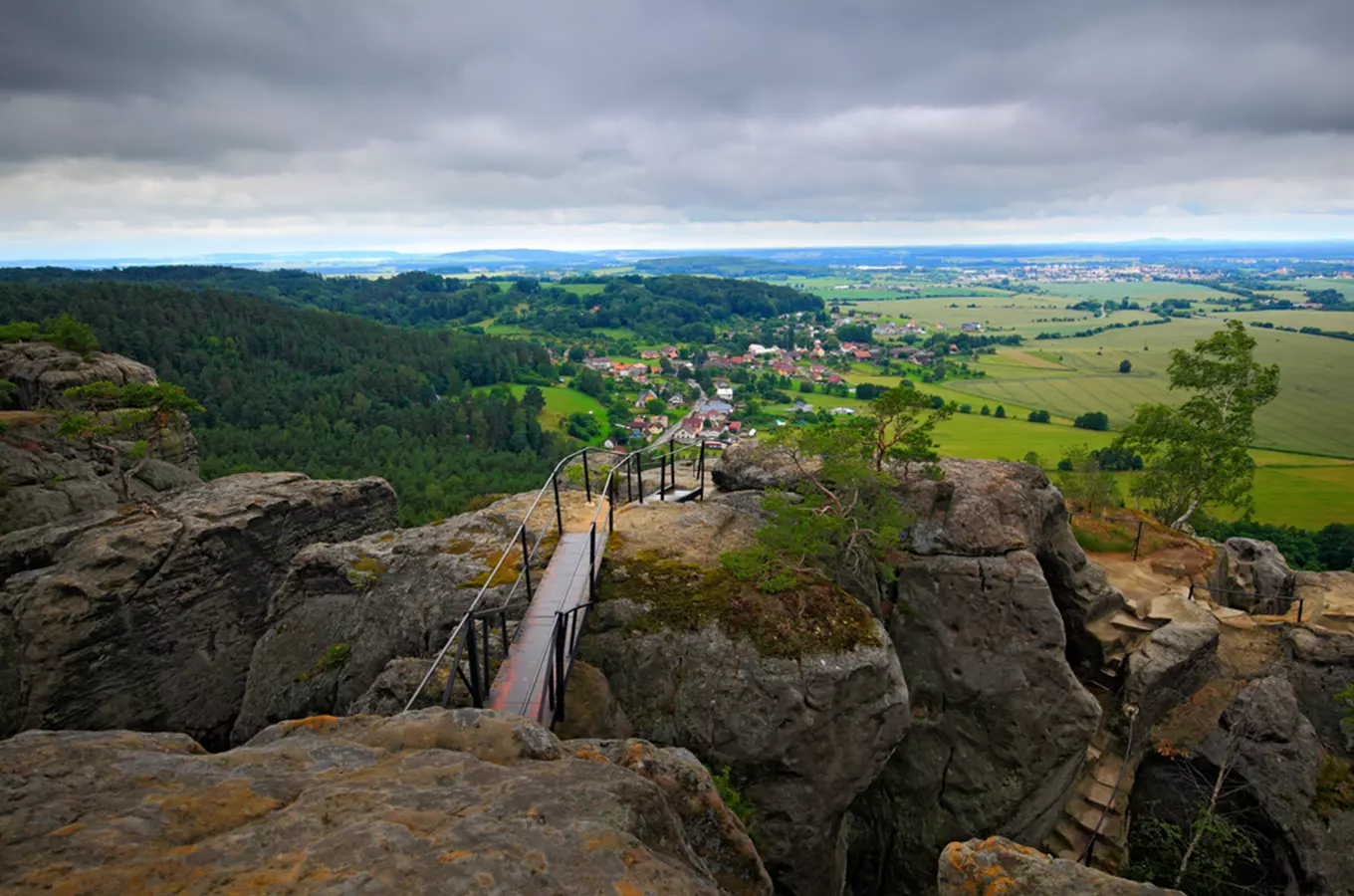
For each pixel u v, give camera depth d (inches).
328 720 351.9
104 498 1574.8
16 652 1042.7
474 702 503.5
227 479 1391.5
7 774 250.5
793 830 665.6
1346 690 804.6
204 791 257.9
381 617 800.9
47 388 1916.8
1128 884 309.0
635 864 247.0
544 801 276.8
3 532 1391.5
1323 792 806.5
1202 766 864.9
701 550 823.1
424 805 264.7
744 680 665.6
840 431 886.4
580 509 952.3
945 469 978.1
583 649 705.0
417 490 3644.2
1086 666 952.9
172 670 1143.6
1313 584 1114.7
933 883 872.3
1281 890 797.2
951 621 875.4
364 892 208.4
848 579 869.8
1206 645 892.0
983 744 862.5
